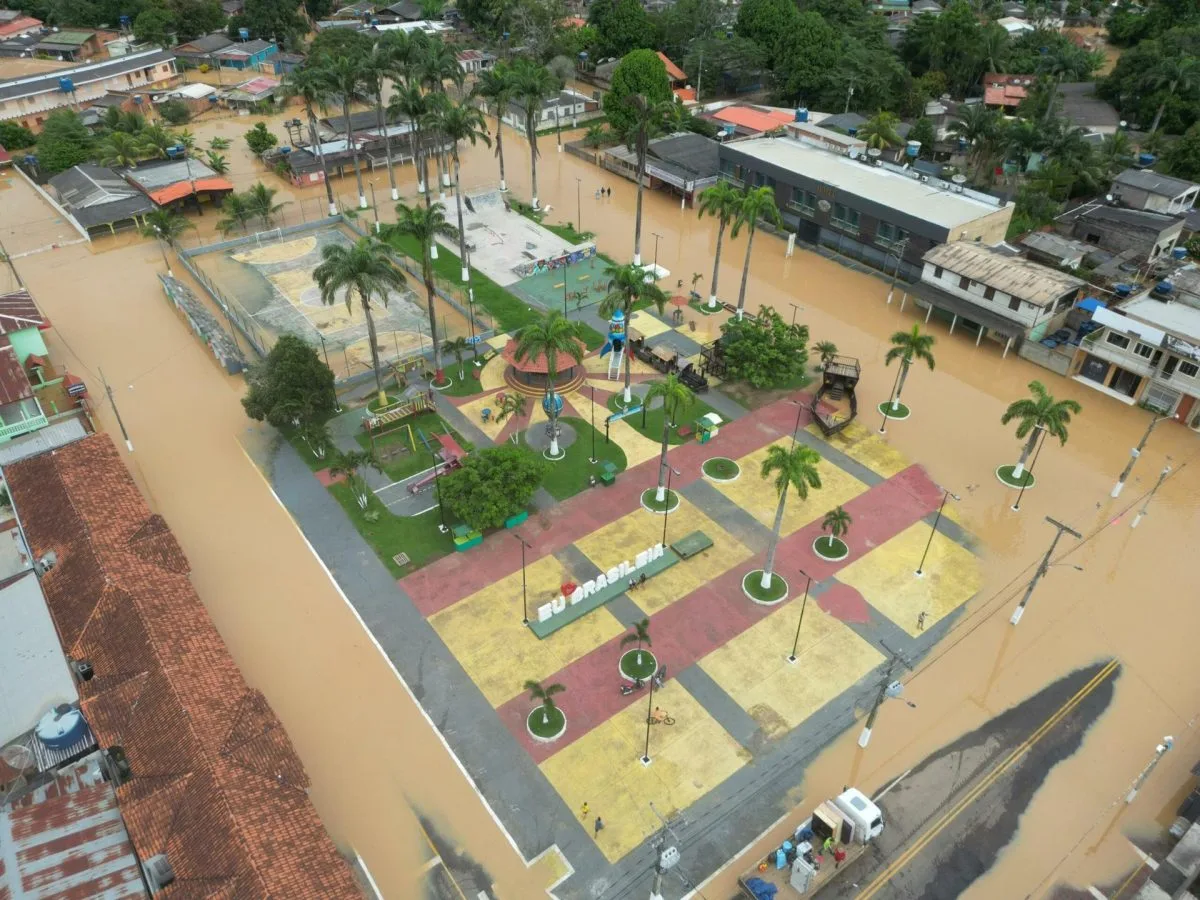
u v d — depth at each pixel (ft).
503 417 218.79
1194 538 189.88
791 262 311.06
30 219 340.80
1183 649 163.32
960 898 123.95
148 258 309.63
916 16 480.64
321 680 153.58
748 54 433.89
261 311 270.05
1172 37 429.38
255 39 553.64
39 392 231.09
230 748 128.06
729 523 190.49
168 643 144.15
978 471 208.23
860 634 164.86
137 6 556.51
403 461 207.10
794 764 141.59
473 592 172.35
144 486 198.59
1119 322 229.86
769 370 230.89
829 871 123.54
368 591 172.24
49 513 171.83
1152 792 138.41
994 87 438.40
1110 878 126.72
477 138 426.10
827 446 215.51
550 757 141.38
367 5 627.87
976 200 296.51
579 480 202.49
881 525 191.01
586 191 370.32
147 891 114.52
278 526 188.34
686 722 147.64
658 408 226.99
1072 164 334.85
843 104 420.36
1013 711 151.02
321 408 213.87
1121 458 214.07
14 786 128.88
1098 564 182.19
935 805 135.74
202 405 228.22
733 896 123.24
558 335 195.83
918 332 218.79
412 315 269.64
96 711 134.21
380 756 141.18
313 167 365.40
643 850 128.47
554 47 495.82
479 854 127.85
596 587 170.60
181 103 435.12
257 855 112.98
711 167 360.28
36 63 503.61
